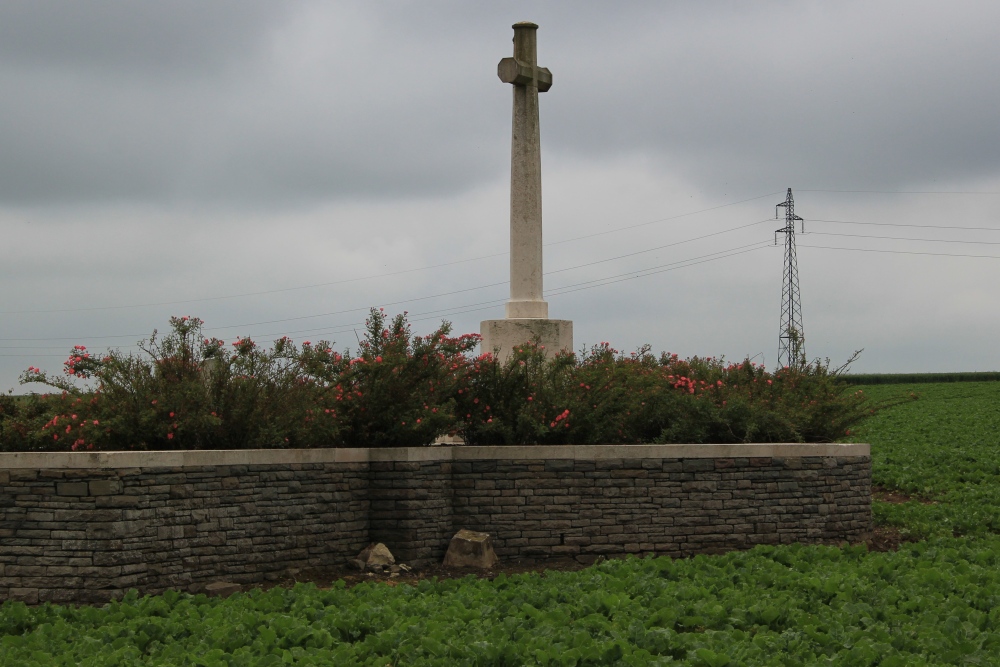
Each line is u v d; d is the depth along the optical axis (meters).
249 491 10.91
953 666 7.91
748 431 14.07
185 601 9.44
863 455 14.19
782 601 9.69
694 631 9.01
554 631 8.58
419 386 12.86
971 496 17.69
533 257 15.05
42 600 9.77
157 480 10.09
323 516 11.62
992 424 29.59
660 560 11.44
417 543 12.03
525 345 13.74
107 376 11.41
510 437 13.16
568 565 12.24
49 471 9.89
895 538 14.38
